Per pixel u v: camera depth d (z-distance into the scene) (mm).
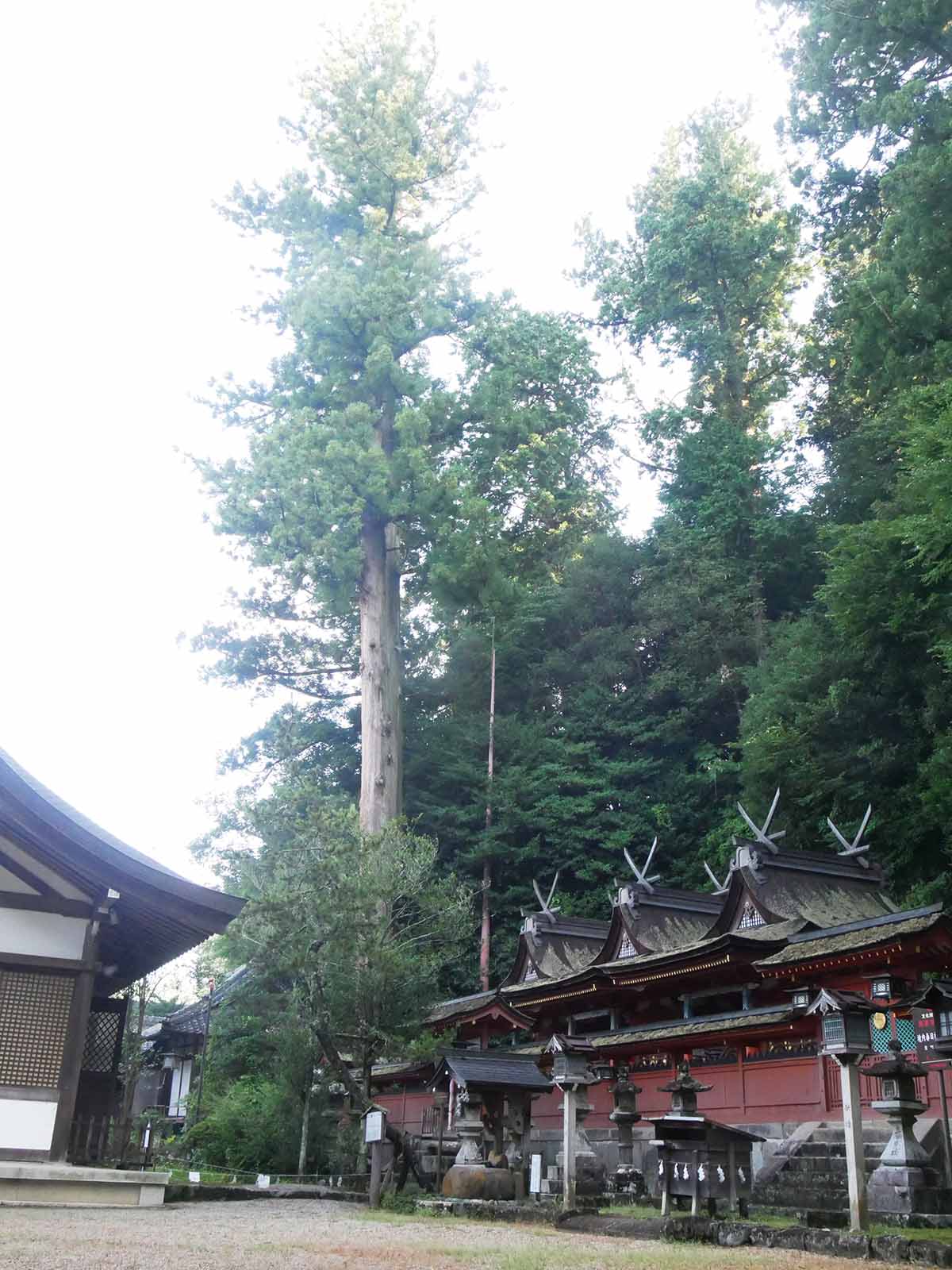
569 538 47938
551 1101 23656
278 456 30188
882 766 26078
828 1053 10531
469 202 35875
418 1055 19344
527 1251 8789
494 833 35906
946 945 15672
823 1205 13859
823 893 22391
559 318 48281
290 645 34031
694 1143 11875
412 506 31094
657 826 36531
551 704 42875
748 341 47062
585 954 29750
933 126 24109
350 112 33938
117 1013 13648
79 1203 11164
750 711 32438
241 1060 28578
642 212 50656
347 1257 7918
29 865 11461
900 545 23875
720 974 20406
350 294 31375
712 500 40906
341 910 18922
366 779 30500
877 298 23375
